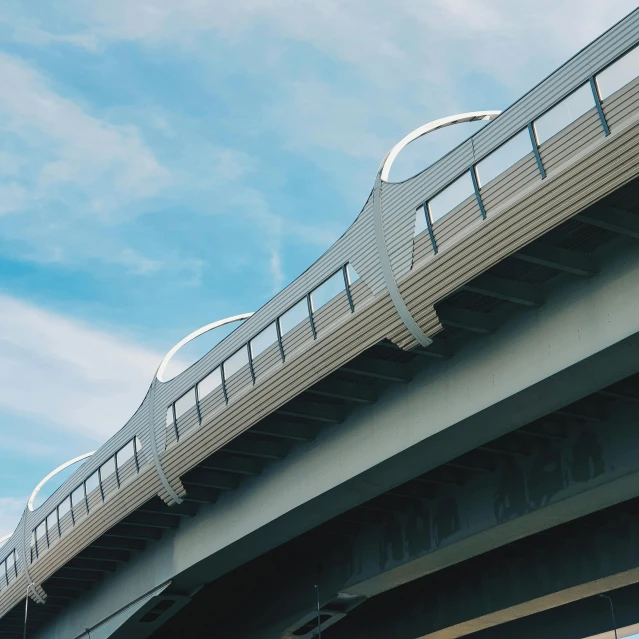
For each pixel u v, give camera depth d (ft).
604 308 74.43
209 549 123.24
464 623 120.26
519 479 95.50
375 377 94.38
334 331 90.17
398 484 99.81
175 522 133.39
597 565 102.89
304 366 94.22
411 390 92.38
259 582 141.28
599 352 74.13
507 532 99.19
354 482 99.76
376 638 134.00
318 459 104.37
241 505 117.39
